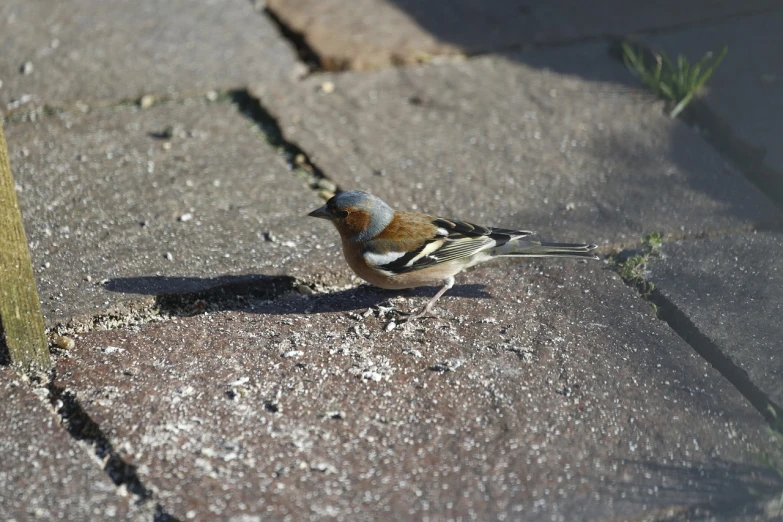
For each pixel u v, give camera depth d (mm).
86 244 7312
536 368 6152
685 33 10469
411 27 10648
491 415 5723
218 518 4922
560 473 5305
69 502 5012
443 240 6641
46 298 6672
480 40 10445
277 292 7070
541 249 6883
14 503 4988
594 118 9297
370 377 6023
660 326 6633
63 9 10680
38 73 9555
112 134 8812
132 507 5004
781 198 8328
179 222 7656
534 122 9227
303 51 10297
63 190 7973
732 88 9500
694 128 9258
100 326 6578
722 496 5195
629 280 7160
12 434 5469
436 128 9125
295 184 8297
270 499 5059
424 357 6242
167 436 5469
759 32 10469
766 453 5383
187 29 10500
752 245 7527
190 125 9047
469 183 8312
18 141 8617
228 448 5402
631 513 5059
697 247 7488
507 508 5051
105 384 5895
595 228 7715
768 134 8797
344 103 9430
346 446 5449
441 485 5188
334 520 4938
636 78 9930
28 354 5957
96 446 5445
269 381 5969
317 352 6266
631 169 8539
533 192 8203
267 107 9273
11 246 5637
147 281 6922
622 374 6121
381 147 8797
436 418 5688
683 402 5898
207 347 6297
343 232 6711
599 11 10969
